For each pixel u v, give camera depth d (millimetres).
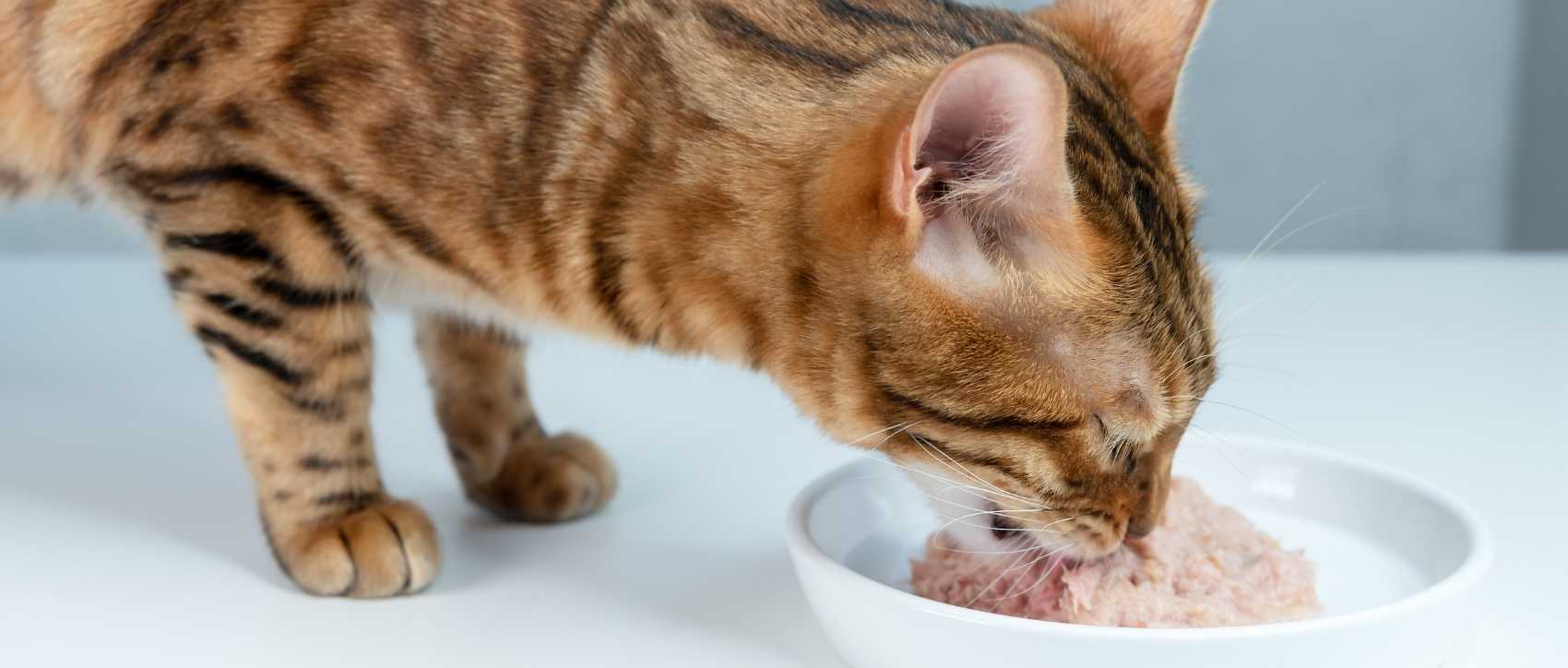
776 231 495
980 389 487
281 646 521
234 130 523
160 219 542
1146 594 501
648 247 512
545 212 516
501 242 524
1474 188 1188
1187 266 504
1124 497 506
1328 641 461
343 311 547
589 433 707
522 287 534
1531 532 590
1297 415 725
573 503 610
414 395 758
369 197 524
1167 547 517
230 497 631
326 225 533
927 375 489
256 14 521
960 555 527
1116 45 527
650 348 539
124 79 535
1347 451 677
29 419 709
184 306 551
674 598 554
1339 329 866
